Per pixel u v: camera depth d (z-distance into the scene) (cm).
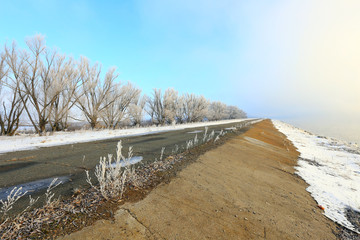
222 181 464
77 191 335
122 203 291
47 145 834
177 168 497
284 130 3438
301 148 1501
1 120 1380
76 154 662
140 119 2877
